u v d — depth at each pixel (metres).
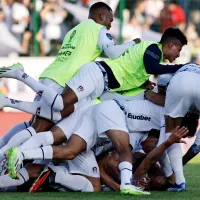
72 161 23.95
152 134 24.77
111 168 24.33
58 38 51.47
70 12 52.06
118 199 21.61
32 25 50.88
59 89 26.73
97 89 25.11
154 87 25.81
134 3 53.38
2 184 23.41
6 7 50.69
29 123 27.34
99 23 28.55
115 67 25.27
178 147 24.20
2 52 50.59
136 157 24.61
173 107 23.59
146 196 22.42
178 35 25.25
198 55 54.34
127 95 25.59
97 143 24.36
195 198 22.36
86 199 21.62
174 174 24.25
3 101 25.19
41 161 23.89
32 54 50.84
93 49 27.41
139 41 26.53
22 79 25.27
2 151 24.86
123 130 23.25
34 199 21.62
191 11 54.62
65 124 24.77
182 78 23.34
